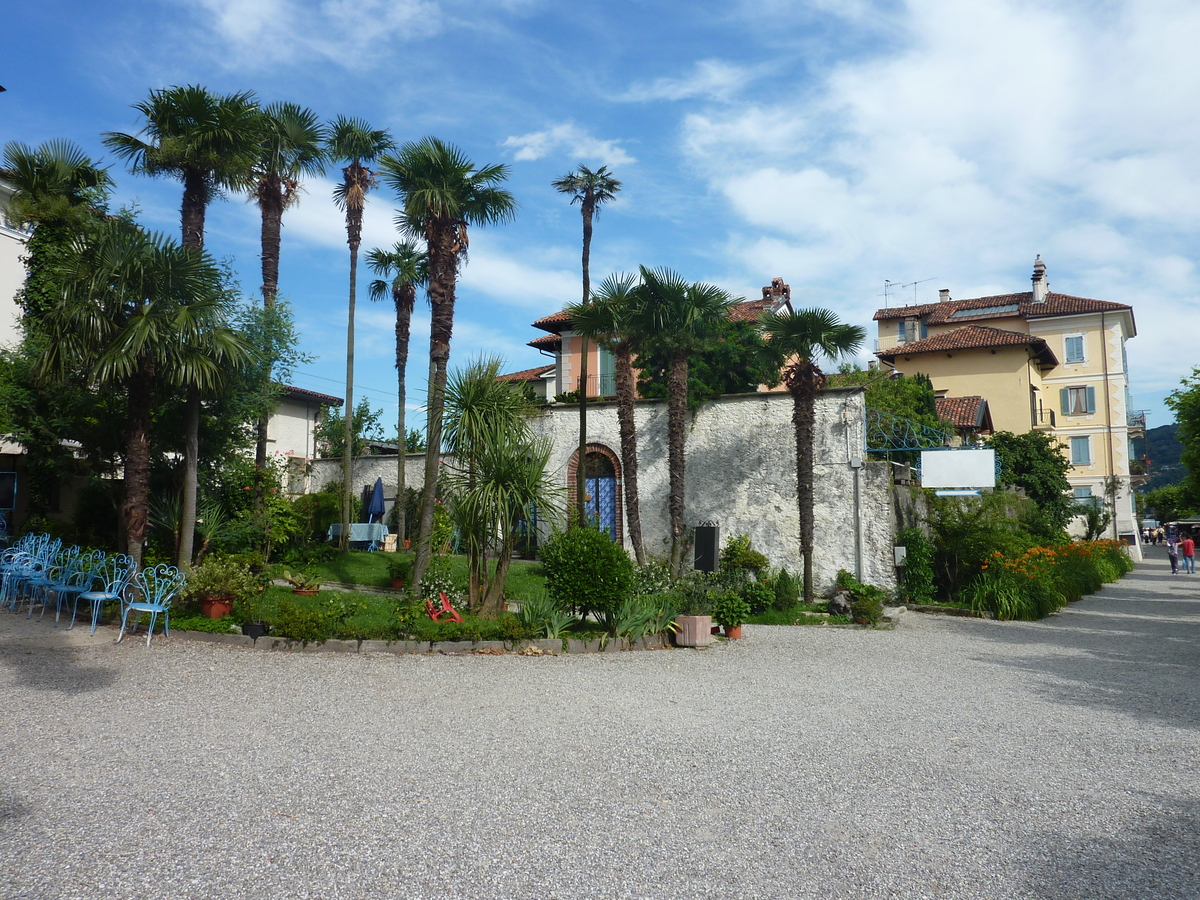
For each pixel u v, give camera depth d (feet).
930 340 133.59
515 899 11.28
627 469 53.01
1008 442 98.02
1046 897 11.72
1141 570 111.14
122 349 32.78
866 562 53.78
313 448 98.63
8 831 13.19
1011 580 51.34
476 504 36.22
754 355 52.49
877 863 12.82
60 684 24.06
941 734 21.07
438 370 45.62
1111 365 136.26
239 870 11.97
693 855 12.98
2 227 58.80
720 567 55.06
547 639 33.47
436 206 44.78
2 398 43.16
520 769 17.26
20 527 52.16
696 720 22.17
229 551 47.01
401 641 31.83
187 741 18.83
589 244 72.90
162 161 40.73
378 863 12.35
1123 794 16.39
